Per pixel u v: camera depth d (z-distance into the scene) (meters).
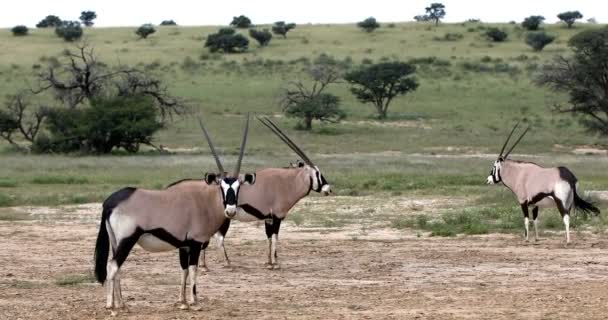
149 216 29.62
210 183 30.09
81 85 160.50
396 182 85.81
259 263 42.75
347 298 33.53
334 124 189.12
